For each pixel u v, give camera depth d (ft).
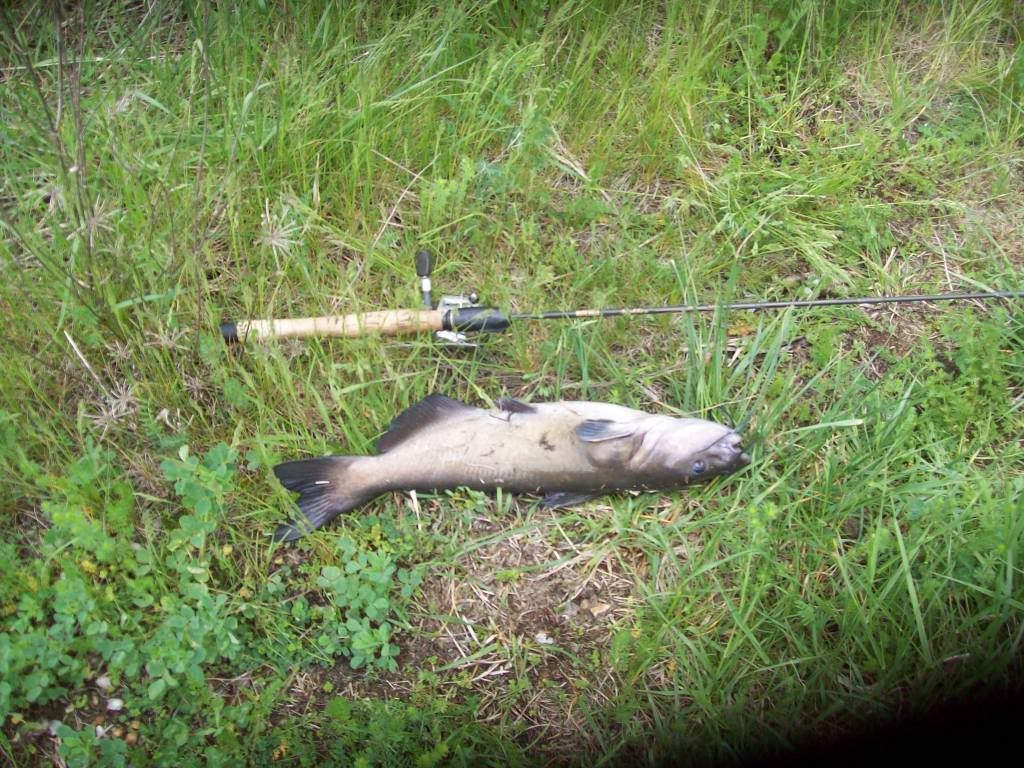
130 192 4.38
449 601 4.04
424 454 4.05
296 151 4.63
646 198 4.90
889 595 3.92
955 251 4.82
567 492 4.08
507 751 3.76
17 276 4.18
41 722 3.74
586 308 4.55
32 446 4.06
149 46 4.87
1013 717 3.74
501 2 5.10
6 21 4.47
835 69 5.21
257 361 4.19
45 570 3.81
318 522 4.00
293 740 3.74
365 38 5.03
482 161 4.75
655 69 5.06
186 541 3.92
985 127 5.13
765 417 4.20
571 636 3.99
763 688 3.87
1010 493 4.05
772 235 4.76
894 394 4.39
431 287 4.49
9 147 4.47
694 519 4.15
